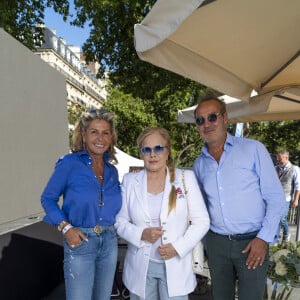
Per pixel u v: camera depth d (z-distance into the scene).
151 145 2.44
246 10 2.15
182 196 2.43
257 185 2.48
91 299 2.49
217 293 2.59
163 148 2.45
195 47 2.52
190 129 17.97
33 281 3.09
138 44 1.76
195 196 2.47
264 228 2.40
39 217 4.19
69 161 2.45
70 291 2.39
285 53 2.84
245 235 2.46
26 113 4.75
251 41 2.55
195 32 2.30
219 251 2.54
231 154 2.51
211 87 2.87
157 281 2.46
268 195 2.45
